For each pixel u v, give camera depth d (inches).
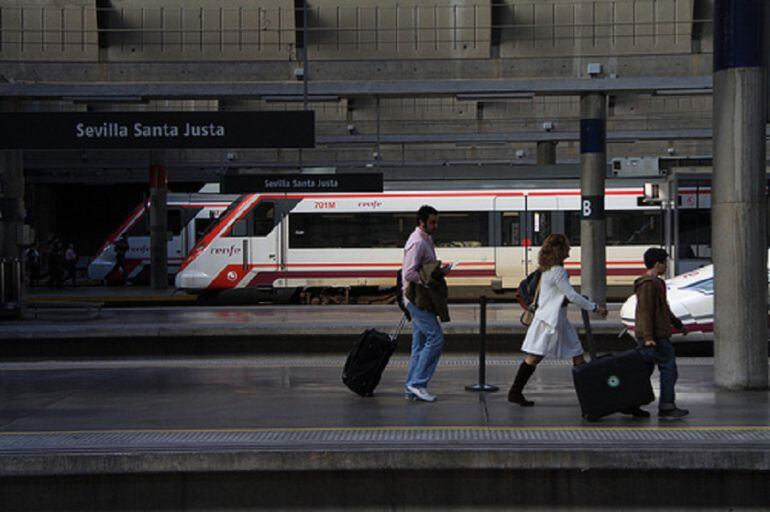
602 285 847.1
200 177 1632.6
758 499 270.4
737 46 372.5
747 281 375.9
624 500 273.0
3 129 589.6
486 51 893.2
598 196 847.1
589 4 874.1
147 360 659.4
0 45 900.6
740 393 371.9
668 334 315.6
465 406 349.7
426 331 359.3
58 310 791.7
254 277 1027.9
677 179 981.2
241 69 876.6
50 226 2183.8
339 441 285.3
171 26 916.6
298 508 276.5
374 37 903.7
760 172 374.6
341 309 856.3
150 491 276.1
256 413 337.1
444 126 1465.3
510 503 274.7
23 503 274.8
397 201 1023.6
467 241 1024.2
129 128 597.3
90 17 901.8
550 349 337.7
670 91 846.5
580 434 292.2
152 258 1238.3
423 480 276.1
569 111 1438.2
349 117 1481.3
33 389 402.3
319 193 1003.3
